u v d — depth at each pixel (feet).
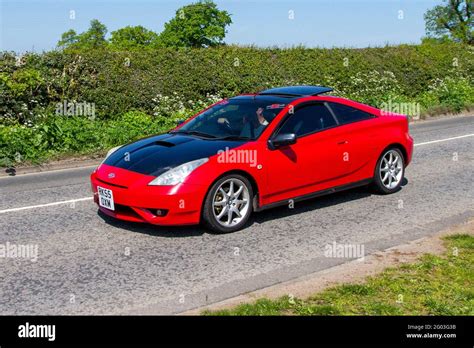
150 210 21.01
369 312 14.56
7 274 18.19
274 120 23.66
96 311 15.37
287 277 17.70
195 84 61.77
